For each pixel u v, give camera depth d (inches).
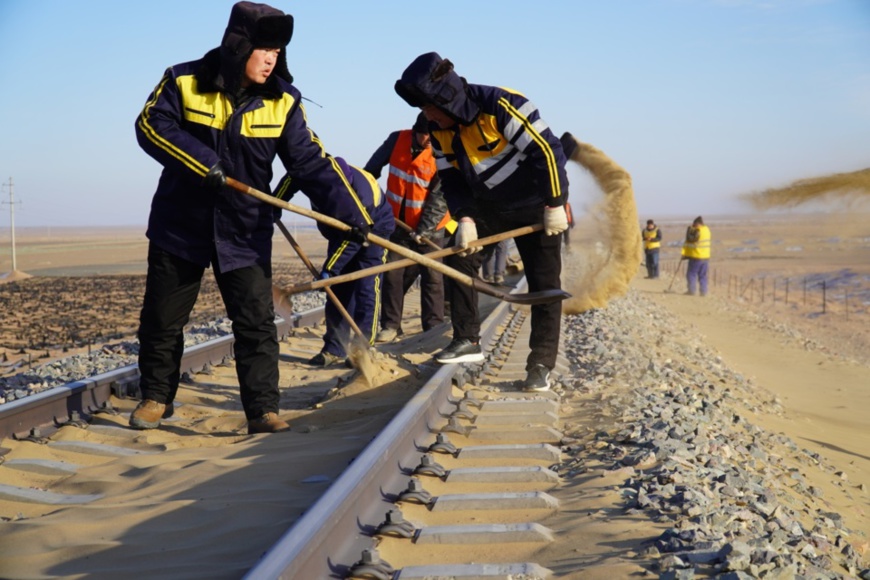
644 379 264.5
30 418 194.5
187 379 257.3
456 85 198.4
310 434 191.9
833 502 191.5
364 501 131.3
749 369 476.1
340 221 186.7
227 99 176.7
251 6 171.3
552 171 200.7
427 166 328.8
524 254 222.4
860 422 338.3
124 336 583.2
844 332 718.5
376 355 247.4
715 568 110.7
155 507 142.9
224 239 185.8
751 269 1456.7
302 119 183.9
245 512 139.6
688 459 166.6
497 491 150.8
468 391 213.2
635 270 293.7
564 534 127.9
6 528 139.1
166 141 170.1
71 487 164.2
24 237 6515.8
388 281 363.6
